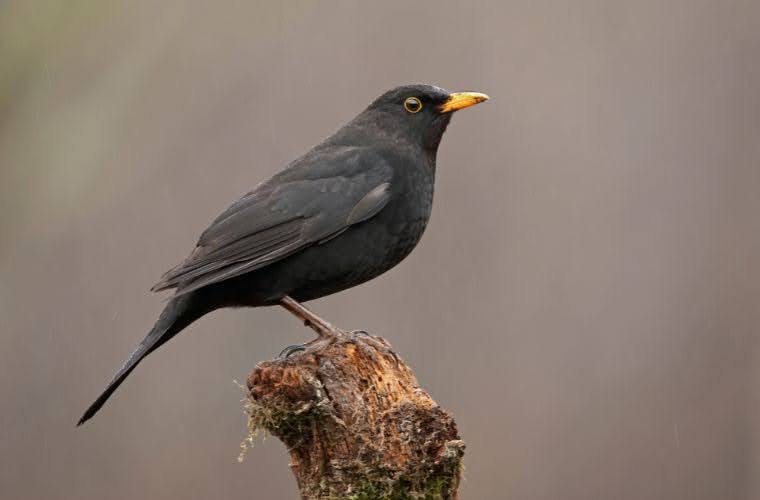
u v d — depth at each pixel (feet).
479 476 52.49
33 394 54.60
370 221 35.45
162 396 55.72
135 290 54.13
